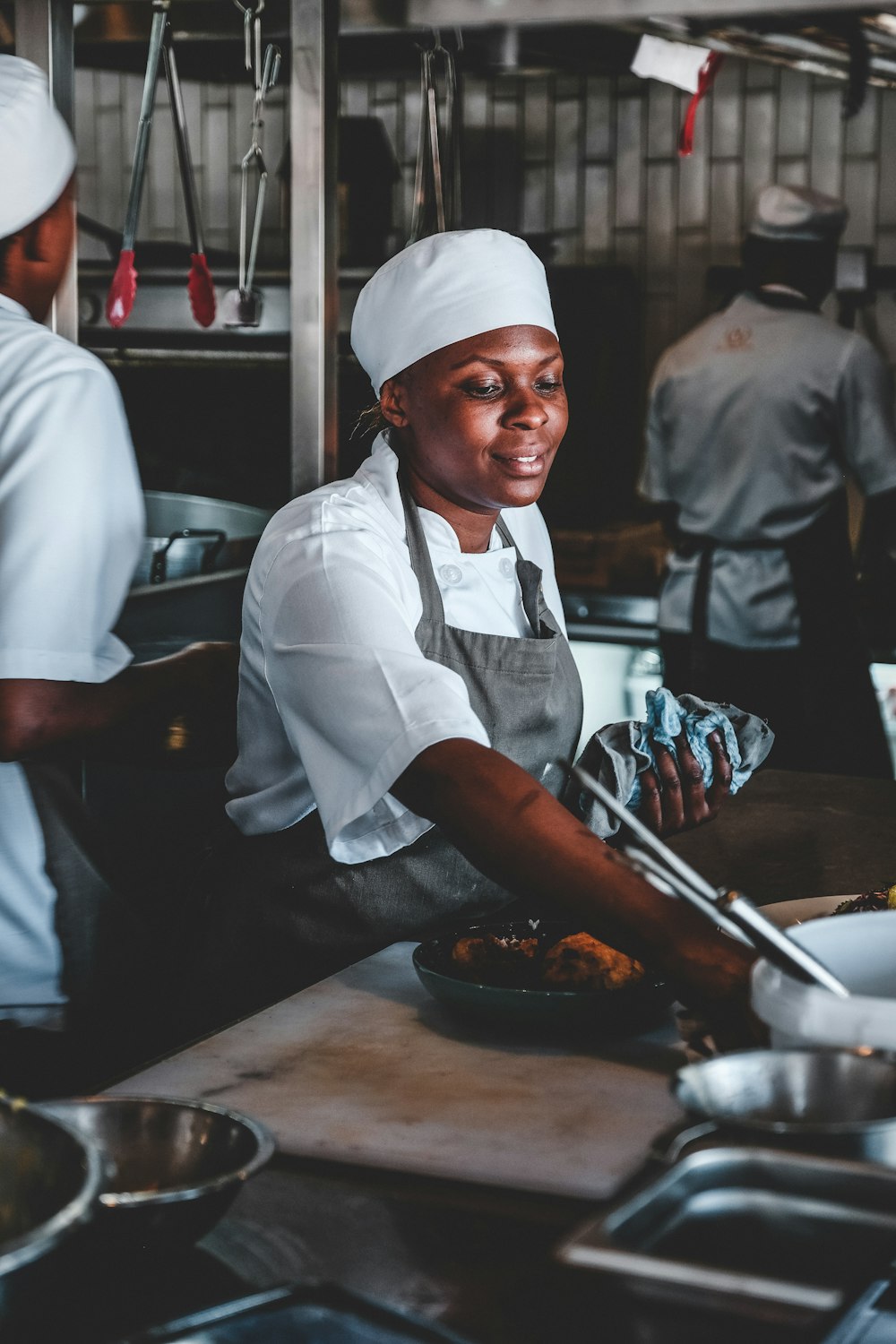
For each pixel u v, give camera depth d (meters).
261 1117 0.97
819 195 3.85
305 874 1.51
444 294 1.42
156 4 2.16
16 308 1.56
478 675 1.51
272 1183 0.87
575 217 4.92
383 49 3.32
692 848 1.76
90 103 5.13
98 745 1.63
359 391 3.68
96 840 1.63
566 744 1.61
